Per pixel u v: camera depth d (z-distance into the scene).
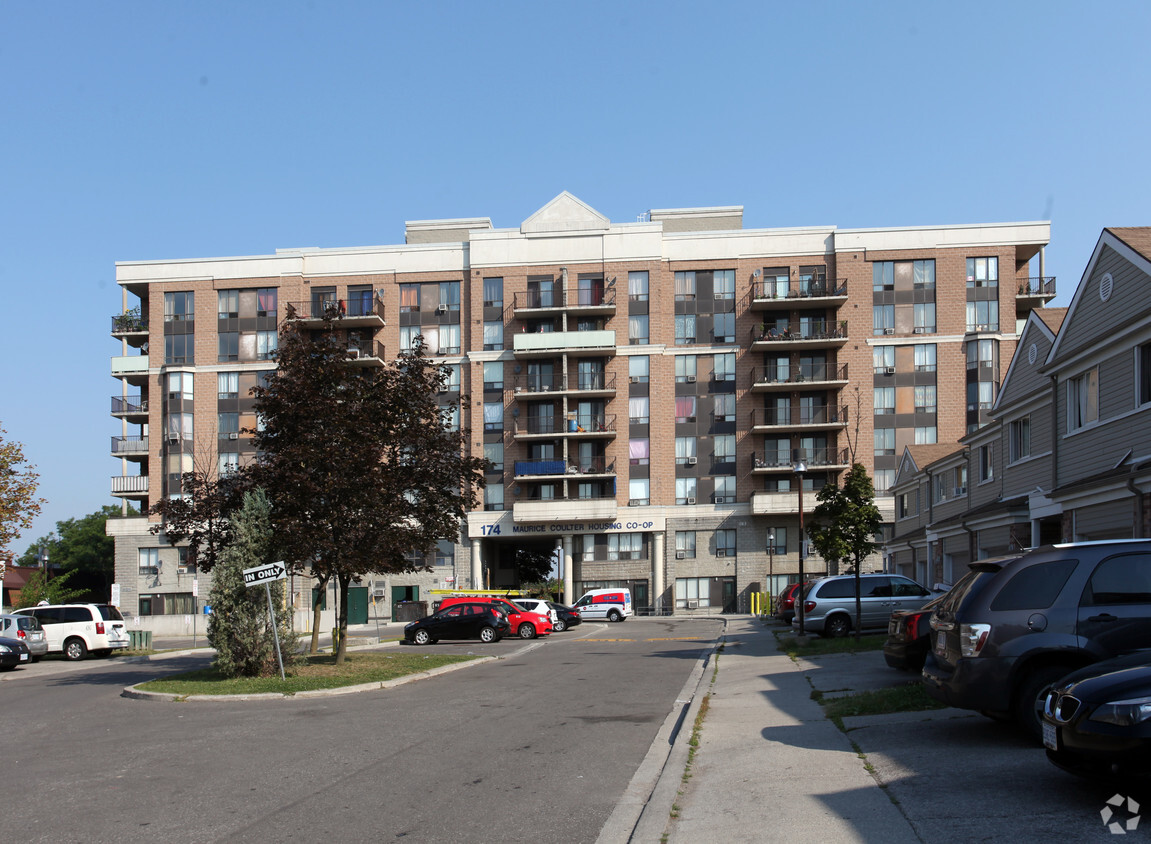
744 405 60.16
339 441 20.66
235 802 8.54
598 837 7.23
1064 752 6.99
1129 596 9.33
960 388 58.44
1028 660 9.32
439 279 62.41
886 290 59.41
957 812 7.04
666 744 11.27
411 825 7.63
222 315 62.66
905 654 14.91
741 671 19.23
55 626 31.50
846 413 58.88
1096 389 20.34
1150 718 6.41
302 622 47.72
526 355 60.47
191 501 22.73
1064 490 19.75
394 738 11.89
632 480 60.50
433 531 23.59
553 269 61.59
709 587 59.56
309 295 62.81
